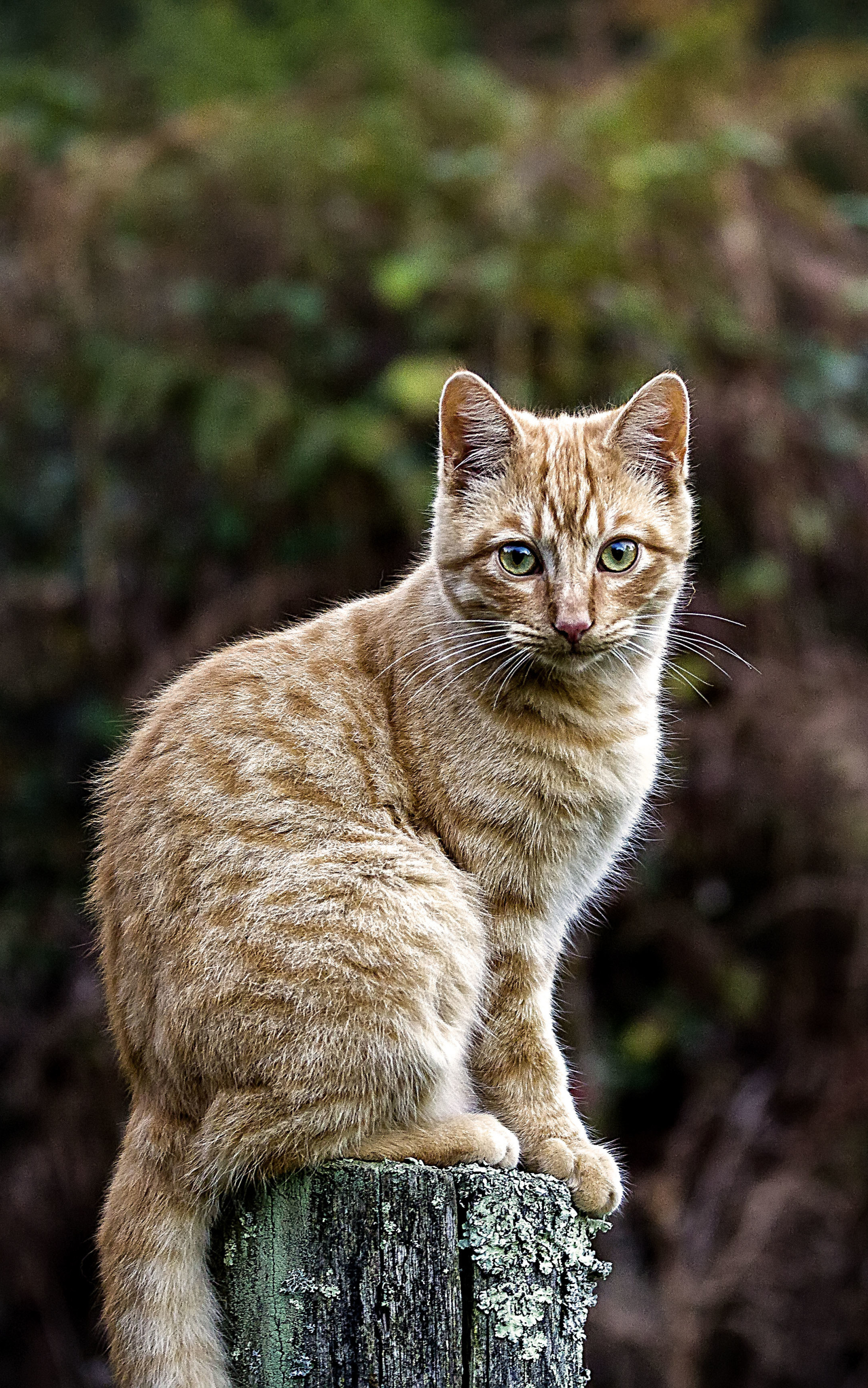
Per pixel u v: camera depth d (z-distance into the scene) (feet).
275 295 36.70
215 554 36.63
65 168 38.34
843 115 41.55
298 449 34.76
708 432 35.24
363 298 37.35
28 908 36.81
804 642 35.81
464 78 40.40
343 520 35.22
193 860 16.66
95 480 37.35
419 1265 14.88
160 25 45.21
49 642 37.60
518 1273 15.11
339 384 37.06
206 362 36.27
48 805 37.55
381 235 37.55
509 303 35.29
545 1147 18.24
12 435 38.60
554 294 35.04
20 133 38.50
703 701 34.42
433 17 45.34
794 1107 34.40
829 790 33.94
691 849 34.65
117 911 17.47
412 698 18.52
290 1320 14.97
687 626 34.65
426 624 19.03
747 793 34.17
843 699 34.65
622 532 19.06
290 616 32.30
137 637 36.94
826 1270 32.68
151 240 37.93
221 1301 15.79
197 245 37.70
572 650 18.52
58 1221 32.94
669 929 34.58
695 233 37.50
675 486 19.76
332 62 41.91
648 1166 34.22
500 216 36.83
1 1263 32.86
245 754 17.38
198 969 16.22
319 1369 14.83
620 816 19.25
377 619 19.56
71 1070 33.78
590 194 36.73
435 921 17.11
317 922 16.47
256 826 16.93
